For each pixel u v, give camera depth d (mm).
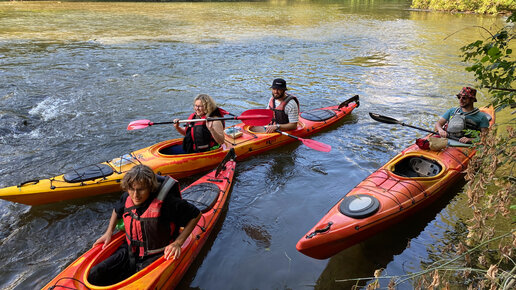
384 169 4633
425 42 15648
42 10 24703
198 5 31141
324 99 8867
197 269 3633
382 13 26828
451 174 4660
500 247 2756
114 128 6922
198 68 11242
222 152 5438
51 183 4379
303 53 13562
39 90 8820
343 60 12586
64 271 2982
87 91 8906
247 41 15570
